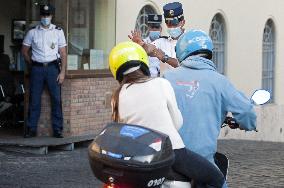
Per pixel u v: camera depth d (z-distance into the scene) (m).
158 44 11.52
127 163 5.41
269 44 26.42
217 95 6.86
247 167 15.54
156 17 14.94
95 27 17.20
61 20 16.30
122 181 5.46
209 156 6.83
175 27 11.55
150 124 6.26
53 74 15.81
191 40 7.09
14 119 18.58
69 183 12.37
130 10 18.44
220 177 6.44
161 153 5.52
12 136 16.28
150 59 12.02
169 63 8.91
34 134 16.06
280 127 26.58
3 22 22.36
